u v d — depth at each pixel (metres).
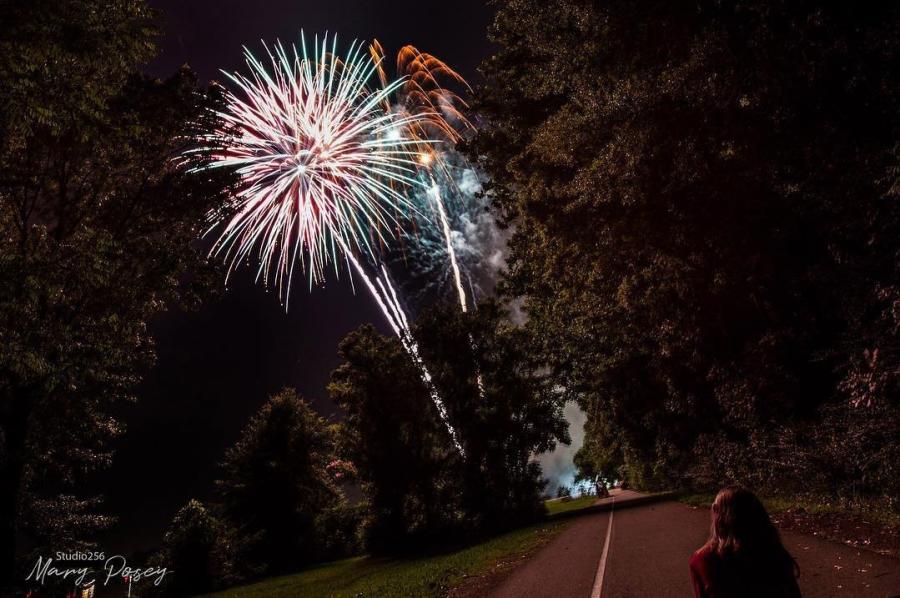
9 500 18.75
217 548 35.75
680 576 7.93
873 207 8.93
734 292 14.69
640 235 13.33
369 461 35.16
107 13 12.62
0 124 12.19
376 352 36.25
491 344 34.78
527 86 18.22
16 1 10.93
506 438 33.41
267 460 44.47
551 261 19.39
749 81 8.80
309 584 25.06
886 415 9.32
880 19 7.44
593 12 10.46
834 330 13.34
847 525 8.98
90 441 23.75
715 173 11.16
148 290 19.86
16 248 15.27
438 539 33.81
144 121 19.38
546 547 15.27
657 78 10.06
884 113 7.98
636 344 20.69
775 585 2.81
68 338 15.49
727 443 18.31
